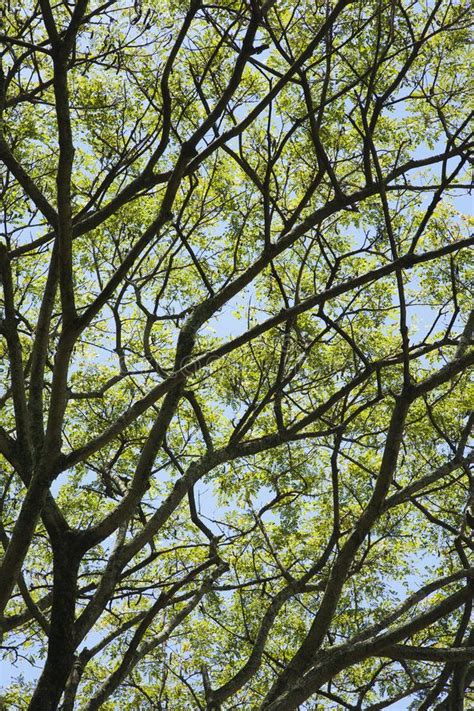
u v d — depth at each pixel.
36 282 11.86
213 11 8.14
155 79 9.15
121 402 11.95
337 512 8.18
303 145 10.18
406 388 6.43
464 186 8.16
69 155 5.49
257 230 11.32
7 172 8.91
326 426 11.02
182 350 7.67
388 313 11.77
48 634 6.91
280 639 12.33
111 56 8.63
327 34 6.78
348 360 10.20
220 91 8.20
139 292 8.98
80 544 7.27
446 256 11.20
